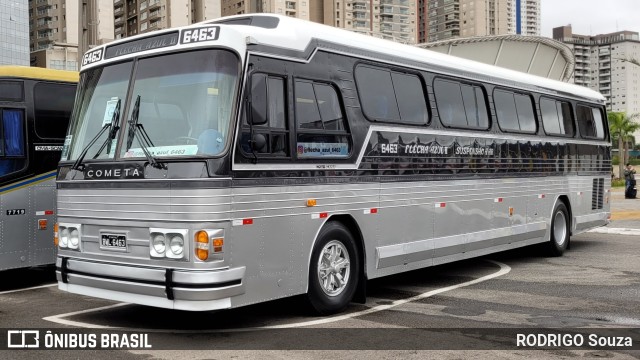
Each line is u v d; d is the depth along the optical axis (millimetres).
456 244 10047
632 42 111125
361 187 8203
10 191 9844
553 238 12898
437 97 9852
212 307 6285
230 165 6438
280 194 7027
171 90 6832
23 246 9984
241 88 6613
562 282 10047
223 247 6359
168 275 6352
